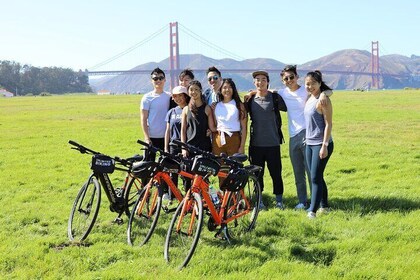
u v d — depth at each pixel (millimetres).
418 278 4879
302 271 5133
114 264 5391
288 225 6730
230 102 7328
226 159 5949
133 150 15211
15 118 29953
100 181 6543
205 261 5391
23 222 7188
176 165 6109
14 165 12375
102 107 42250
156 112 8062
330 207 7637
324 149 6914
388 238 6078
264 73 7598
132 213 6305
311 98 7230
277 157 7785
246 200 6633
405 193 8367
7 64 163750
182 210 5688
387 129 19812
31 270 5242
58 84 170375
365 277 4980
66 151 15047
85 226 6375
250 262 5391
